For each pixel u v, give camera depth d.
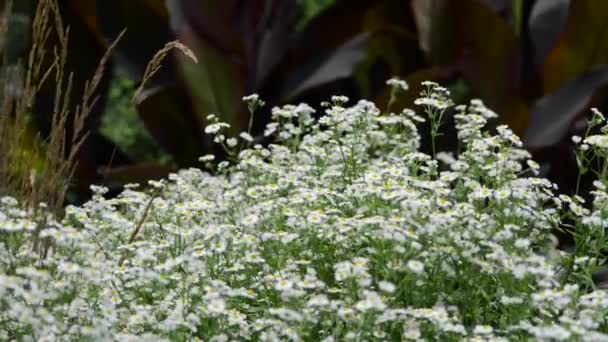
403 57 9.63
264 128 9.09
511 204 4.95
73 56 9.09
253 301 4.93
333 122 5.83
